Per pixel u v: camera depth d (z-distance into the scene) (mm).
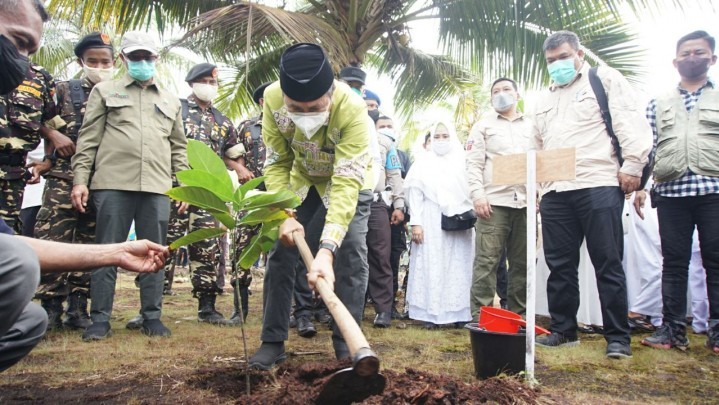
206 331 3545
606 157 3076
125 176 3273
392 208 4848
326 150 2438
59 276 3641
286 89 2100
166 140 3527
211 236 1979
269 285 2521
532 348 2346
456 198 4211
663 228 3420
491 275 4000
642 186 3121
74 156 3293
